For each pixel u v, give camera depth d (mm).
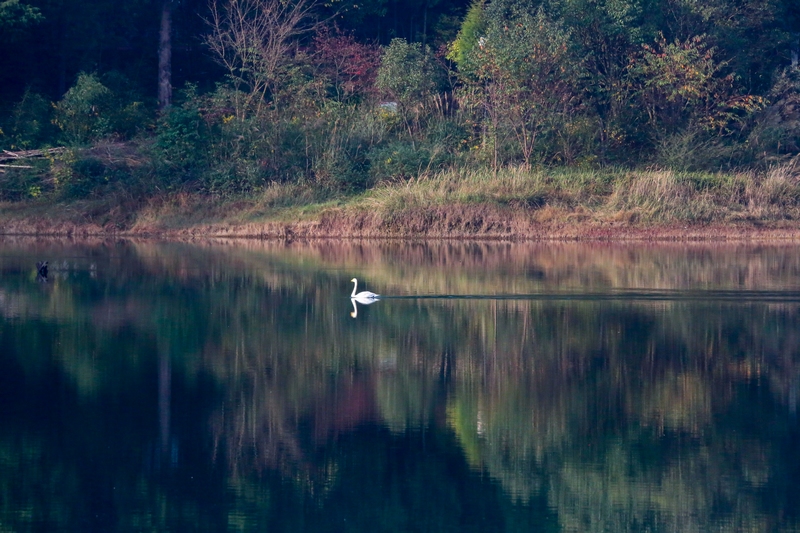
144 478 24375
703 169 85500
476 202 78125
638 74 87125
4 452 25828
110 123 90250
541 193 79500
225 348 37000
